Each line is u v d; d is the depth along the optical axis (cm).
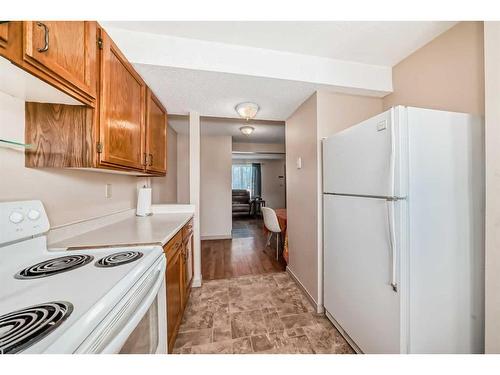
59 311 56
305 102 222
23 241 95
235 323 181
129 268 84
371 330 128
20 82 85
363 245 134
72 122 110
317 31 150
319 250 198
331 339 161
